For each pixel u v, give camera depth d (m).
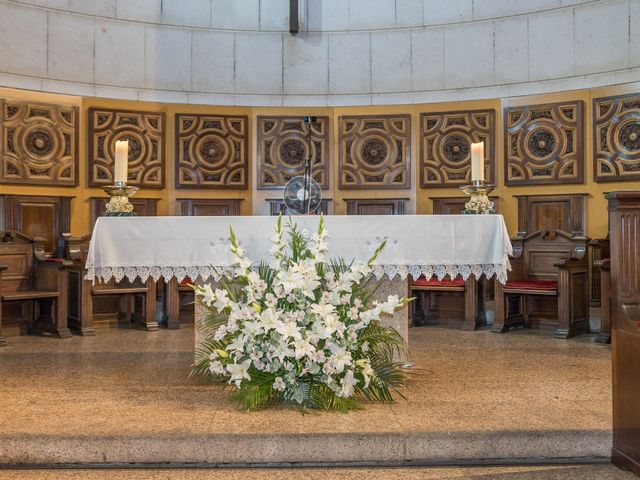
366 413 3.13
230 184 6.75
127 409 3.19
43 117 6.12
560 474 2.70
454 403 3.31
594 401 3.34
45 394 3.49
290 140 6.80
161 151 6.61
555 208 6.30
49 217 6.18
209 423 2.95
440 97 6.69
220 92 6.75
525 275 6.26
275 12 6.84
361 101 6.79
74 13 6.30
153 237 3.79
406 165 6.74
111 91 6.45
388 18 6.78
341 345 3.25
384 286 4.05
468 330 5.99
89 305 5.81
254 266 3.73
